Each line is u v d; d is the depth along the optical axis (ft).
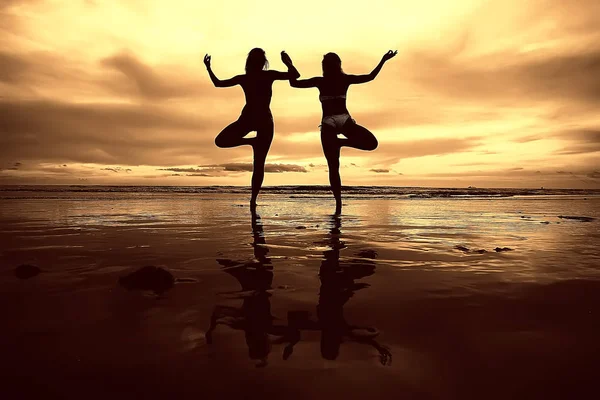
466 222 15.56
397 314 4.47
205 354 3.40
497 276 6.32
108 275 6.22
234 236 11.04
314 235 11.34
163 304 4.78
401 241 10.25
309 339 3.75
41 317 4.28
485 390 2.83
